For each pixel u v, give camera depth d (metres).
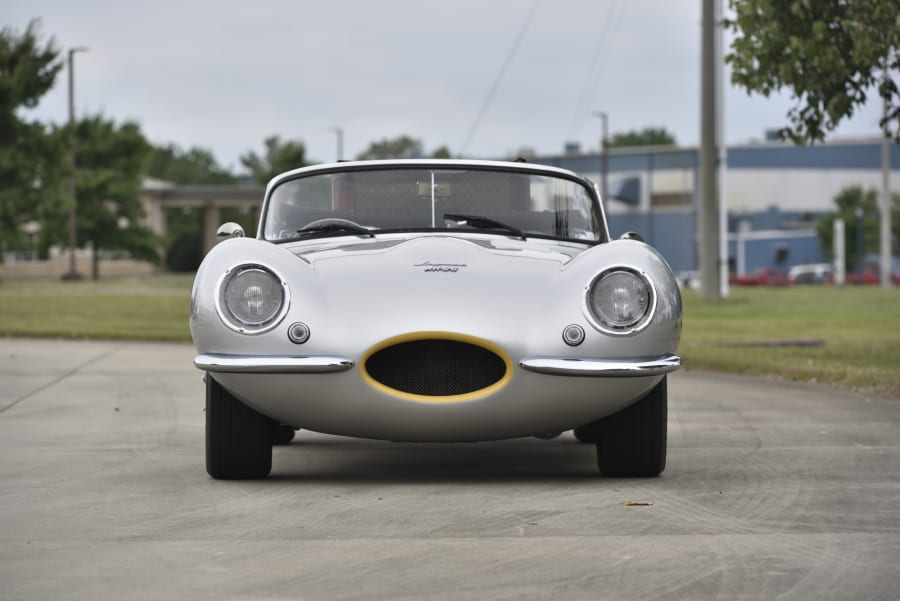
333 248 6.32
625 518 5.13
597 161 90.00
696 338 18.81
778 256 92.38
